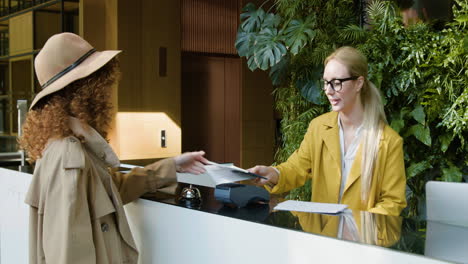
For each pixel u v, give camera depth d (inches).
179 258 65.1
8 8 220.4
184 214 63.9
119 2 213.9
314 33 156.0
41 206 58.6
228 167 66.7
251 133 276.1
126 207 73.9
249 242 55.9
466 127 125.9
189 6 243.1
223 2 257.4
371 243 45.6
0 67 219.3
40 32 209.0
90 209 59.1
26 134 61.4
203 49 251.0
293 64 170.9
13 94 202.7
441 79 130.0
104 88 61.4
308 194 159.2
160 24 228.4
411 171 135.4
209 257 60.9
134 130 220.4
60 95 60.4
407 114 137.0
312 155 93.7
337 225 53.6
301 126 164.6
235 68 269.9
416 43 130.8
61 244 54.7
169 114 231.9
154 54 226.4
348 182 86.6
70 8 213.2
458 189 69.2
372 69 134.7
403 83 132.0
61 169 56.6
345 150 90.0
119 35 214.2
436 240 46.8
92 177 59.2
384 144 84.1
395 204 82.0
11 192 99.4
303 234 50.4
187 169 72.9
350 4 163.2
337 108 86.2
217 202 67.6
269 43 168.1
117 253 61.1
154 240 69.0
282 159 173.0
